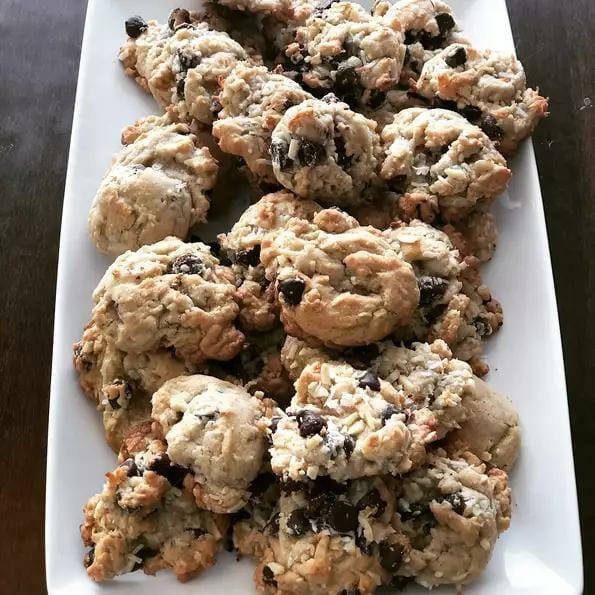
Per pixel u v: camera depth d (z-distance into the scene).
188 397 0.29
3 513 0.33
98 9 0.38
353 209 0.33
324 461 0.26
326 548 0.26
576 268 0.36
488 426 0.29
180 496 0.28
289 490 0.26
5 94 0.41
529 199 0.34
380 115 0.36
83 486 0.30
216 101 0.34
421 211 0.33
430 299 0.30
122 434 0.30
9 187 0.39
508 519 0.28
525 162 0.35
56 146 0.40
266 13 0.36
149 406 0.31
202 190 0.33
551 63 0.40
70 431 0.30
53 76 0.42
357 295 0.29
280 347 0.31
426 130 0.33
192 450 0.27
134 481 0.28
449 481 0.27
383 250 0.30
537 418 0.31
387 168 0.33
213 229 0.35
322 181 0.32
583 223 0.37
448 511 0.27
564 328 0.35
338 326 0.29
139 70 0.37
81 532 0.28
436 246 0.31
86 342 0.31
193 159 0.34
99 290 0.31
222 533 0.28
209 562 0.28
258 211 0.32
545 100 0.34
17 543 0.33
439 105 0.35
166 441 0.28
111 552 0.27
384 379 0.29
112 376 0.31
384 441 0.26
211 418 0.28
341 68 0.35
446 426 0.29
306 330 0.29
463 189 0.32
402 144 0.33
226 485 0.27
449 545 0.27
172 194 0.33
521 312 0.32
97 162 0.36
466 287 0.32
